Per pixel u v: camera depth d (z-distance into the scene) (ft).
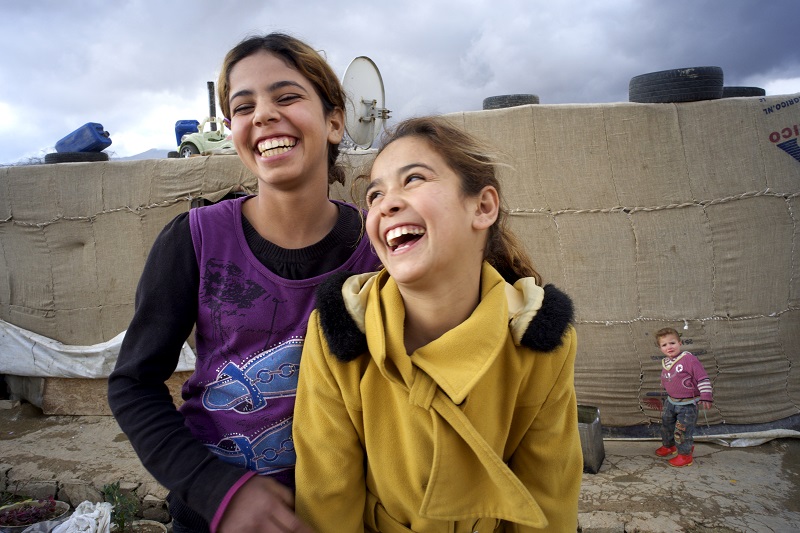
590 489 13.78
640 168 16.74
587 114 16.85
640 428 16.78
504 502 3.89
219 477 4.06
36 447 18.08
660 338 15.53
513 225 17.17
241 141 4.67
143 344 4.53
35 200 20.34
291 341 4.65
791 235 16.29
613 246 16.81
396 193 3.67
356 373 4.02
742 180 16.43
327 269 4.83
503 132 17.13
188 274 4.65
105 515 12.77
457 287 3.85
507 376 4.02
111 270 19.98
